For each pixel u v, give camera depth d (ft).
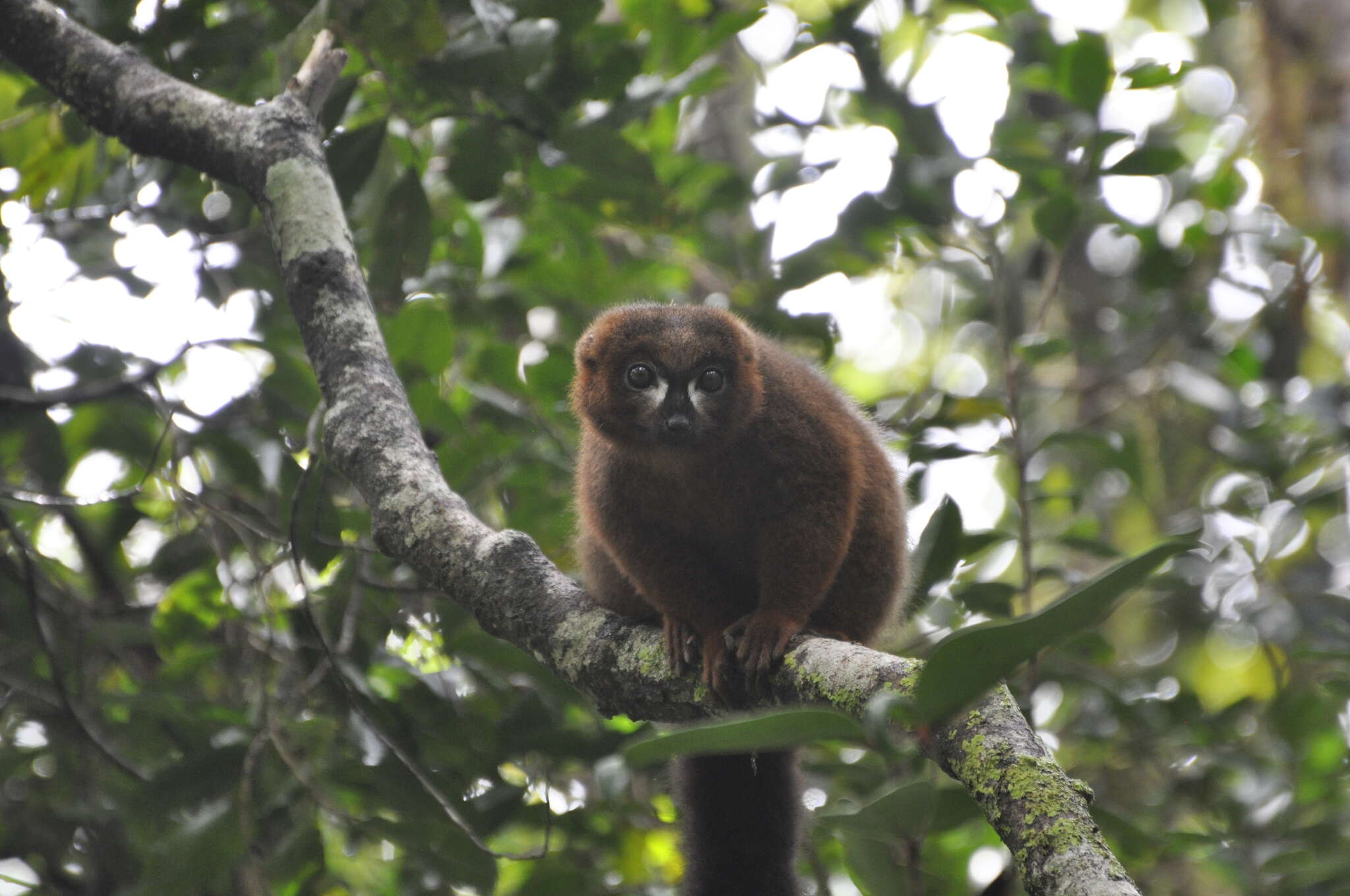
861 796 33.71
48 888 34.30
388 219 32.35
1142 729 37.83
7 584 36.37
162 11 31.32
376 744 29.91
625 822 36.11
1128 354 50.80
